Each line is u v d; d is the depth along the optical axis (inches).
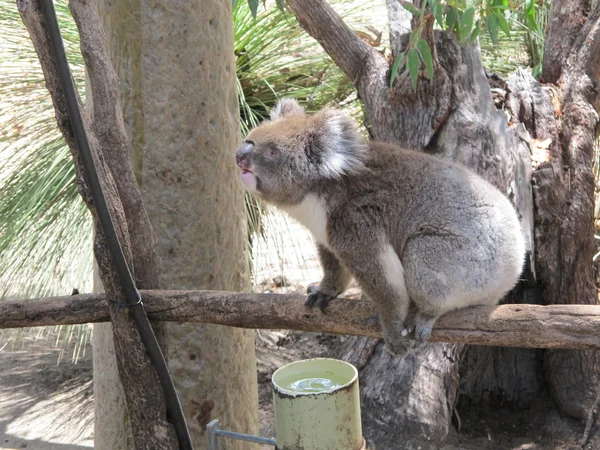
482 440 277.1
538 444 273.7
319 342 347.9
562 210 275.9
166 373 165.0
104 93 152.7
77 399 309.4
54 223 322.0
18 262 323.9
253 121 321.1
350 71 285.4
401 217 173.3
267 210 342.0
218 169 205.9
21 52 339.3
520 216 262.8
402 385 266.8
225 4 205.8
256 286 341.1
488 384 298.2
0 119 341.1
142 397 167.0
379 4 373.1
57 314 173.2
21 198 320.2
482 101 269.1
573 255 276.5
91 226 312.7
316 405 139.1
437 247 167.0
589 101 299.0
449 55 267.1
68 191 321.7
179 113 197.5
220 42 203.6
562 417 281.6
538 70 327.0
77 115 140.5
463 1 193.8
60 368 336.2
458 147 259.4
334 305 167.5
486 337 153.3
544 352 293.0
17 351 352.5
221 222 209.2
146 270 170.2
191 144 199.9
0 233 322.3
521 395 296.4
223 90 206.2
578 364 281.4
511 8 231.5
